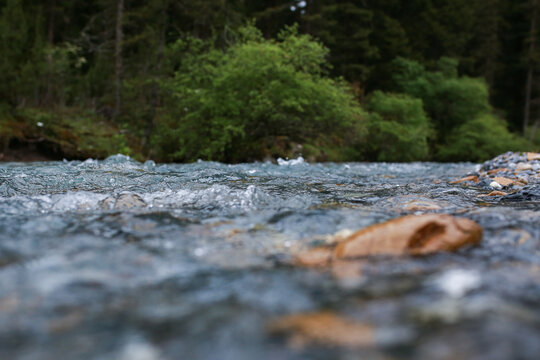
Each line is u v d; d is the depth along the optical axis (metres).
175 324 0.96
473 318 0.95
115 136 14.12
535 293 1.11
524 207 2.57
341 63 27.44
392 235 1.59
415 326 0.92
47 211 2.30
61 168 5.04
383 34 29.33
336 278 1.27
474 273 1.29
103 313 1.02
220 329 0.93
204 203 2.64
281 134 14.17
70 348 0.85
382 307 1.04
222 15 18.44
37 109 13.84
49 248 1.56
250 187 3.00
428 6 32.94
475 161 24.83
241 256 1.54
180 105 13.89
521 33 39.34
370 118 20.14
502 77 39.88
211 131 13.05
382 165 9.02
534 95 37.88
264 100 12.21
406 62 27.48
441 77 27.34
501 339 0.84
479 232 1.69
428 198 3.08
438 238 1.60
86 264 1.39
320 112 13.61
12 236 1.70
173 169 5.27
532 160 5.74
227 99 13.15
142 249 1.59
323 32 24.88
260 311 1.03
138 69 18.09
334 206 2.64
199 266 1.40
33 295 1.12
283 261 1.48
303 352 0.82
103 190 3.25
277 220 2.12
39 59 13.91
